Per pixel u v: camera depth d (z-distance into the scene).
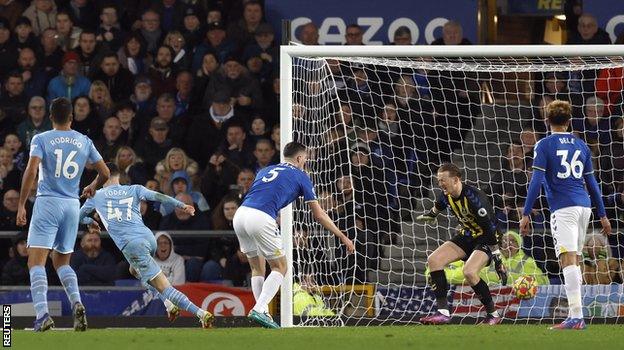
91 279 32.59
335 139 34.75
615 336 20.22
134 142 36.50
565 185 22.05
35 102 36.75
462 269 28.16
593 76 36.72
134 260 24.08
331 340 19.14
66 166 22.81
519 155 34.75
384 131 33.91
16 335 21.12
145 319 31.05
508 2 41.78
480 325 25.89
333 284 31.62
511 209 32.88
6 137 35.88
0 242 35.56
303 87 32.91
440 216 34.62
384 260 33.75
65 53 38.19
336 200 31.98
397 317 29.94
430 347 17.41
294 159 24.14
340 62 37.16
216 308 30.89
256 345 17.95
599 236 31.55
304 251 31.70
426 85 37.22
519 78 38.06
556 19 41.97
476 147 37.31
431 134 36.97
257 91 37.56
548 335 20.55
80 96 36.62
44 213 22.72
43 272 22.83
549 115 22.38
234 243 33.44
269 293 23.61
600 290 29.28
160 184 34.59
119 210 24.30
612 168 33.72
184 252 33.81
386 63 30.41
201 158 36.56
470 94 37.84
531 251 32.34
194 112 37.44
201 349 17.09
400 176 35.59
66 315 31.48
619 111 36.25
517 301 29.77
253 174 34.06
